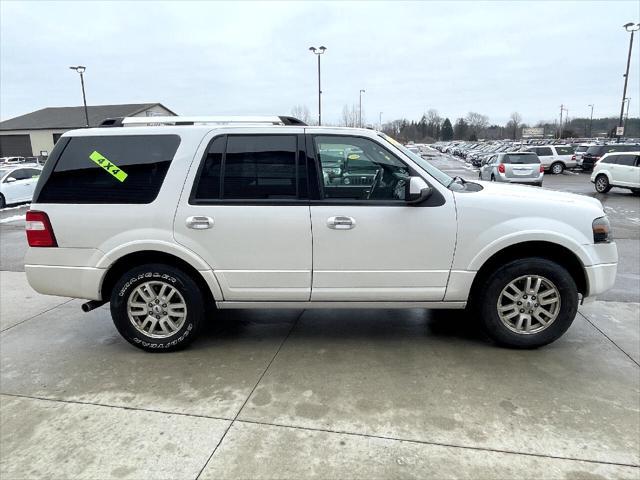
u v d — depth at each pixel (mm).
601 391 3227
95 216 3703
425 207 3627
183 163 3697
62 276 3791
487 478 2418
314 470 2490
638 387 3277
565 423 2865
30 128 52312
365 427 2855
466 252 3662
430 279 3715
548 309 3799
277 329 4426
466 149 59000
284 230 3654
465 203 3641
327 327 4457
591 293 3760
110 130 3752
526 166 19016
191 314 3836
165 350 3918
